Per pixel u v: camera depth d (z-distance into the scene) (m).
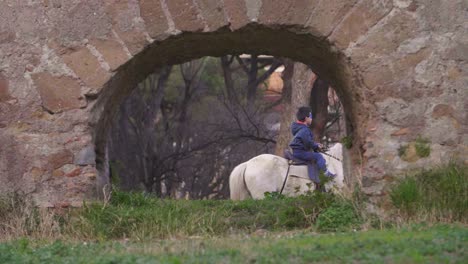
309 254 16.28
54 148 22.70
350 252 16.55
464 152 22.30
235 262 15.72
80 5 22.77
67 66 22.77
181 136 64.75
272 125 67.38
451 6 22.47
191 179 63.28
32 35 22.84
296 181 34.03
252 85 64.75
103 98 23.12
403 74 22.41
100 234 21.11
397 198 21.67
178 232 21.12
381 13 22.47
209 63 70.31
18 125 22.80
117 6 22.72
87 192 22.59
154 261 15.80
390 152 22.31
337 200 22.38
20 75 22.83
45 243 20.23
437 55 22.41
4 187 22.70
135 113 63.62
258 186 35.47
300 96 45.19
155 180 63.50
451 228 19.47
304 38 23.22
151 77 65.00
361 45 22.50
